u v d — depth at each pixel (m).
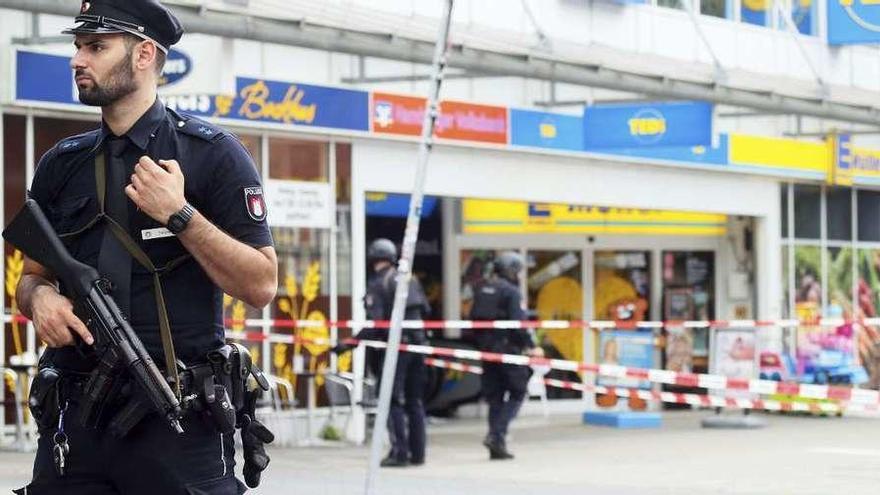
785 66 39.25
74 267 7.55
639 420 35.28
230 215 7.73
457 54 28.30
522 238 38.22
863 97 37.31
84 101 7.65
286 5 24.62
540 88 35.50
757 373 34.75
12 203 25.52
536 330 38.88
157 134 7.75
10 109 25.47
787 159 41.41
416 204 20.22
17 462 22.89
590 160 36.25
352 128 30.70
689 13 33.75
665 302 40.62
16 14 25.45
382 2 26.52
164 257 7.67
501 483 22.86
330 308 30.89
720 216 41.50
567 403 39.16
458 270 37.03
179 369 7.65
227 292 7.66
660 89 32.03
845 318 44.44
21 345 25.70
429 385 35.31
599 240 39.56
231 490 7.88
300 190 30.19
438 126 32.19
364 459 26.73
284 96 29.39
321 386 30.78
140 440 7.65
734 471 25.23
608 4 34.34
